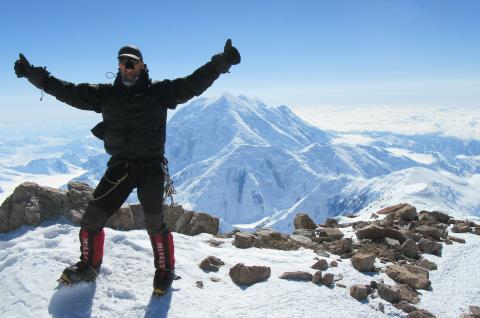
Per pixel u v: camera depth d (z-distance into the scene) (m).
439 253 5.45
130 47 3.34
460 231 6.77
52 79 3.39
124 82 3.34
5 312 3.50
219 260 4.37
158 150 3.50
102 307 3.46
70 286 3.61
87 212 3.56
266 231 5.73
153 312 3.39
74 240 4.57
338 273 4.36
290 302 3.69
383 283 4.30
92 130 3.59
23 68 3.37
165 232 3.68
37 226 4.91
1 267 4.14
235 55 3.28
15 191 5.06
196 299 3.61
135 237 4.59
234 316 3.42
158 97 3.43
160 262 3.66
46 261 3.96
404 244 5.33
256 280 4.04
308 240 5.76
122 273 3.87
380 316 3.68
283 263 4.60
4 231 4.89
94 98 3.46
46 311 3.40
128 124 3.39
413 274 4.51
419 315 3.72
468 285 4.57
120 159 3.48
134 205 5.46
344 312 3.63
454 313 3.94
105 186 3.51
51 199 5.12
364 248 5.41
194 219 5.83
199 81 3.33
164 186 3.59
